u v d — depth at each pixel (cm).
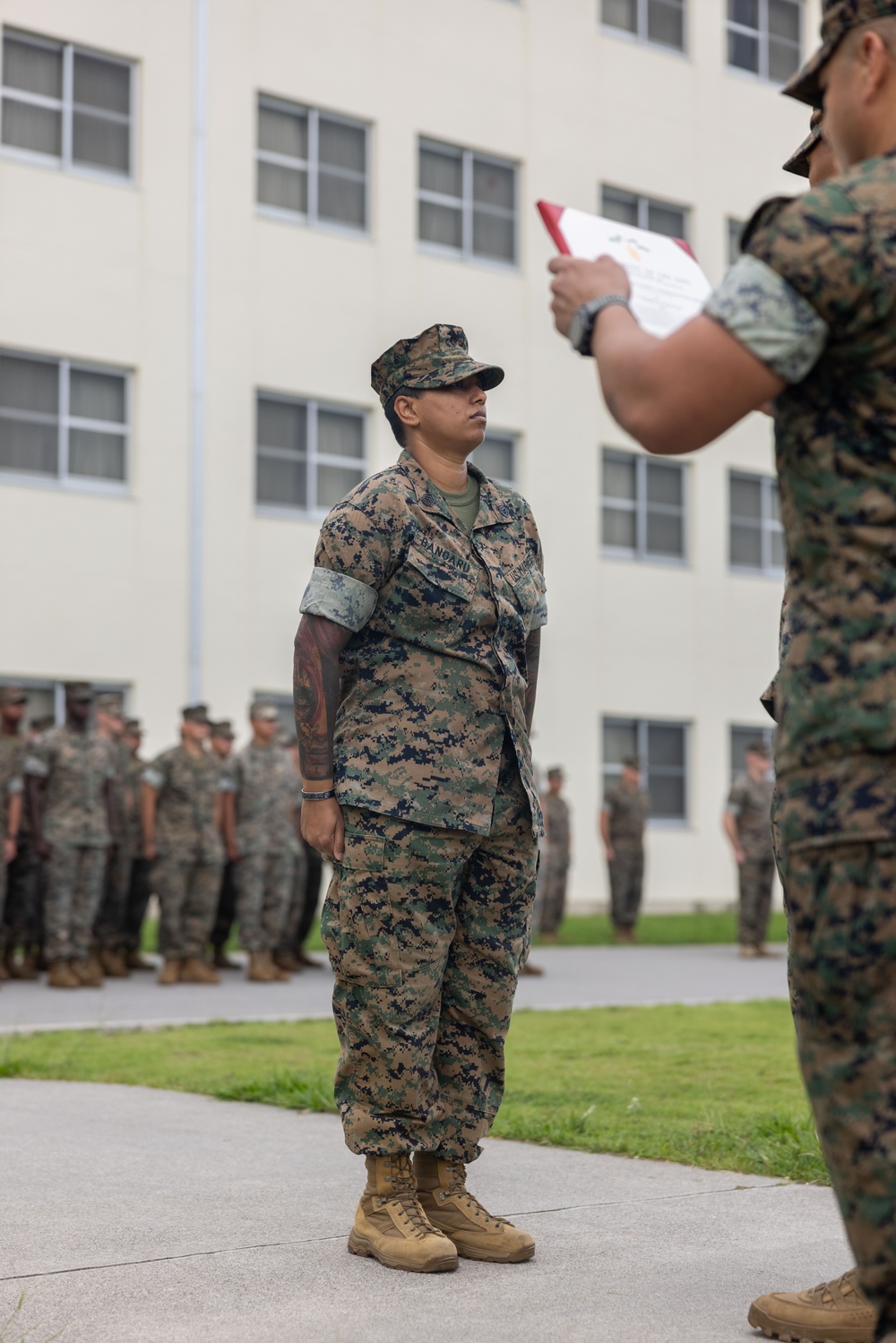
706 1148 495
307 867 1416
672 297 250
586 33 2347
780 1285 340
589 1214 407
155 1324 303
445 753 365
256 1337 295
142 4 1950
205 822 1253
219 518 1972
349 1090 368
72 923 1209
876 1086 205
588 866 2267
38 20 1878
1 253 1845
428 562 367
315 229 2078
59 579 1855
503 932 378
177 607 1933
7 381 1855
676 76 2444
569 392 2294
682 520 2417
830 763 211
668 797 2373
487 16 2247
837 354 211
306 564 2041
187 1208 405
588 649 2289
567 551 2275
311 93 2081
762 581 2481
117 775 1350
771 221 212
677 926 2052
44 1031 864
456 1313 313
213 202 1992
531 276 2273
